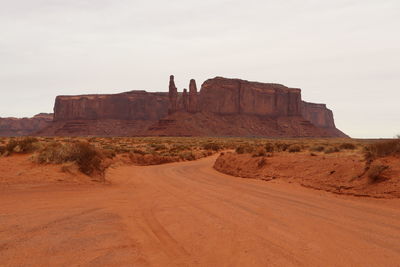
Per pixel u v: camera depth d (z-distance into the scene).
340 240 6.67
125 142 68.44
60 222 7.49
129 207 9.89
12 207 8.73
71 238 6.36
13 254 5.37
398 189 10.93
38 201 9.72
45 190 11.47
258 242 6.50
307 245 6.35
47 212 8.41
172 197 11.97
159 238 6.73
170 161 37.88
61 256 5.41
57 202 9.80
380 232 7.25
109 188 13.81
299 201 11.10
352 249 6.12
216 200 11.33
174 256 5.70
